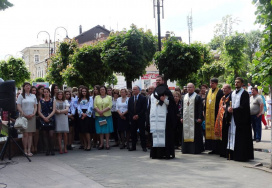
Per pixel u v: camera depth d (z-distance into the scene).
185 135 10.01
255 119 12.23
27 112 9.60
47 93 9.95
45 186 6.09
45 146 10.68
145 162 8.45
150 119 9.07
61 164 8.27
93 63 16.70
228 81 24.53
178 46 13.52
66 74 19.27
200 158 9.09
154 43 14.50
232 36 21.53
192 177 6.69
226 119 8.94
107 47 14.00
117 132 11.90
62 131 10.13
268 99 17.17
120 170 7.43
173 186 5.97
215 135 9.48
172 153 9.05
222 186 5.97
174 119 8.99
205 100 10.16
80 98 11.11
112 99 12.09
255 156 9.34
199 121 9.79
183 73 13.95
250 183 6.20
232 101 8.89
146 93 12.91
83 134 11.00
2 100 8.56
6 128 10.88
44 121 9.79
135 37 13.41
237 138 8.61
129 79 14.12
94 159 9.02
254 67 7.54
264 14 7.12
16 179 6.66
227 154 8.95
